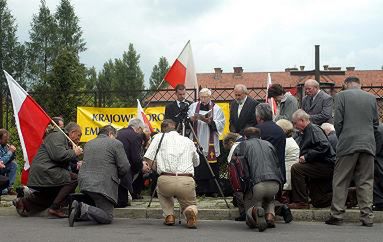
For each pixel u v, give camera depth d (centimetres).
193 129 1105
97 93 1404
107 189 863
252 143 830
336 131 859
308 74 3853
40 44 6056
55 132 963
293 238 727
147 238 721
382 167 920
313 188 968
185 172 846
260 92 1758
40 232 773
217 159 1133
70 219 834
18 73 5894
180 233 770
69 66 1537
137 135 1020
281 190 884
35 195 968
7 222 886
